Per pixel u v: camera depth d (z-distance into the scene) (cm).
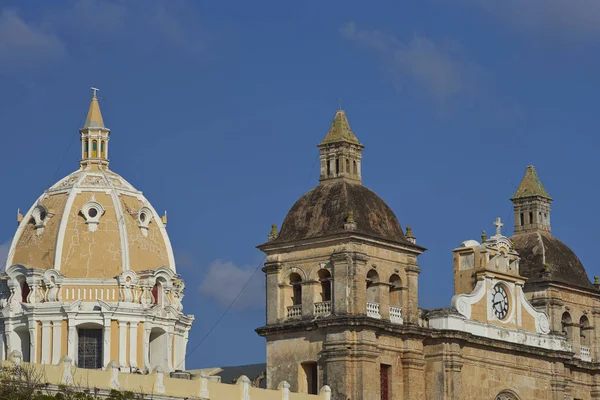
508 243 18200
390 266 16825
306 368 16550
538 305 19325
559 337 18712
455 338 16975
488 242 17962
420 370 16912
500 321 17888
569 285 19488
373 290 16675
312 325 16325
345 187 16875
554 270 19550
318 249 16575
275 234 17025
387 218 17025
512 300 18125
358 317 16125
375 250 16662
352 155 17138
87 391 13588
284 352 16612
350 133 17175
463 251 17975
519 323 18162
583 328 19888
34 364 13512
